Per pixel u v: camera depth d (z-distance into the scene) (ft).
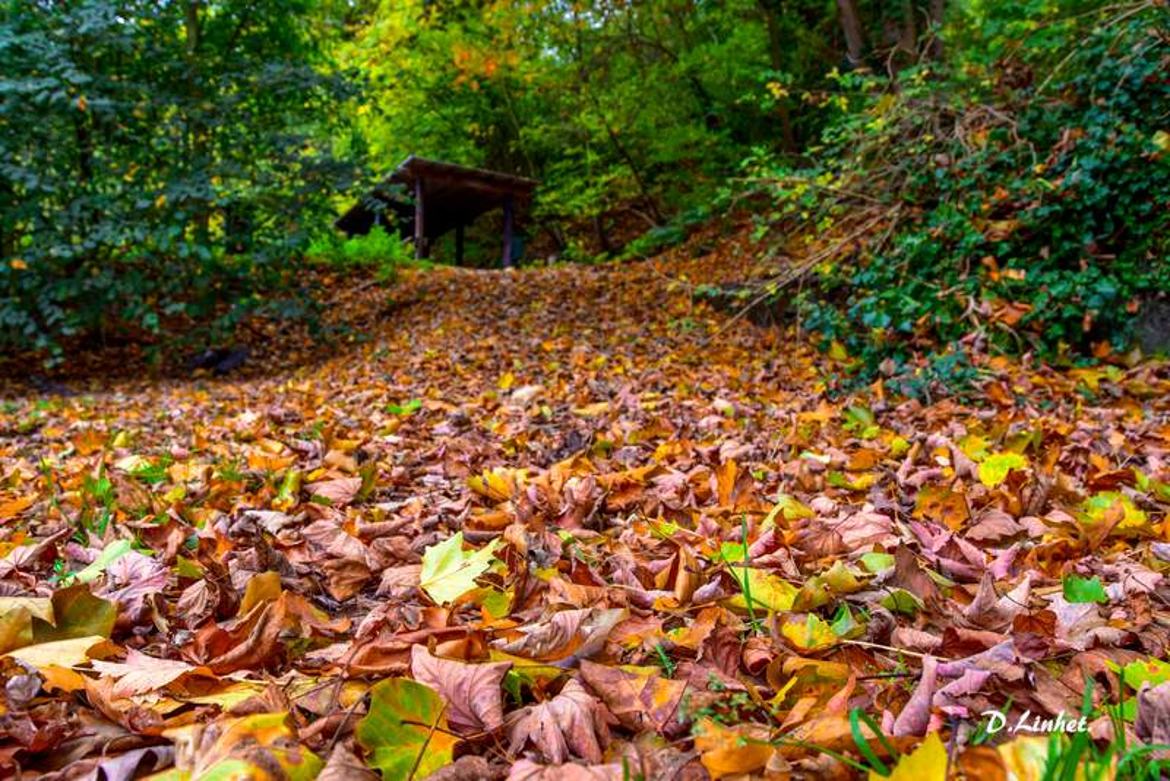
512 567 5.45
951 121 20.80
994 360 15.30
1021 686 3.56
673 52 45.57
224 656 4.00
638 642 4.24
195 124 24.63
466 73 47.50
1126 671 3.61
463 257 66.33
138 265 26.40
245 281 27.32
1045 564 5.83
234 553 5.84
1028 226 17.75
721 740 2.98
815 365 19.16
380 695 3.15
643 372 18.61
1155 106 17.13
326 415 14.66
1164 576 5.50
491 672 3.39
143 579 5.29
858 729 2.83
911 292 18.62
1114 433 10.66
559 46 46.32
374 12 54.80
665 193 49.29
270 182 25.00
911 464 9.27
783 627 4.22
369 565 5.63
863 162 22.39
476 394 16.92
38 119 22.07
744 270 28.96
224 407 17.42
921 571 4.99
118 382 24.23
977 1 26.50
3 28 21.56
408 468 9.80
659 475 8.88
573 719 3.22
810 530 6.22
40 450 12.65
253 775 2.69
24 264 21.91
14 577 5.45
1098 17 19.06
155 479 9.21
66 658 3.82
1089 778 2.54
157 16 24.44
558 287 32.81
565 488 7.89
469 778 2.90
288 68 25.26
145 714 3.27
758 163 23.84
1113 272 16.78
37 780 2.82
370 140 58.44
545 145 53.52
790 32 44.78
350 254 38.91
